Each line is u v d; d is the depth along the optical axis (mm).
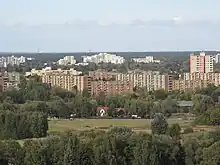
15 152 181125
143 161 177875
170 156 185500
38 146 181250
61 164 177500
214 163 180250
